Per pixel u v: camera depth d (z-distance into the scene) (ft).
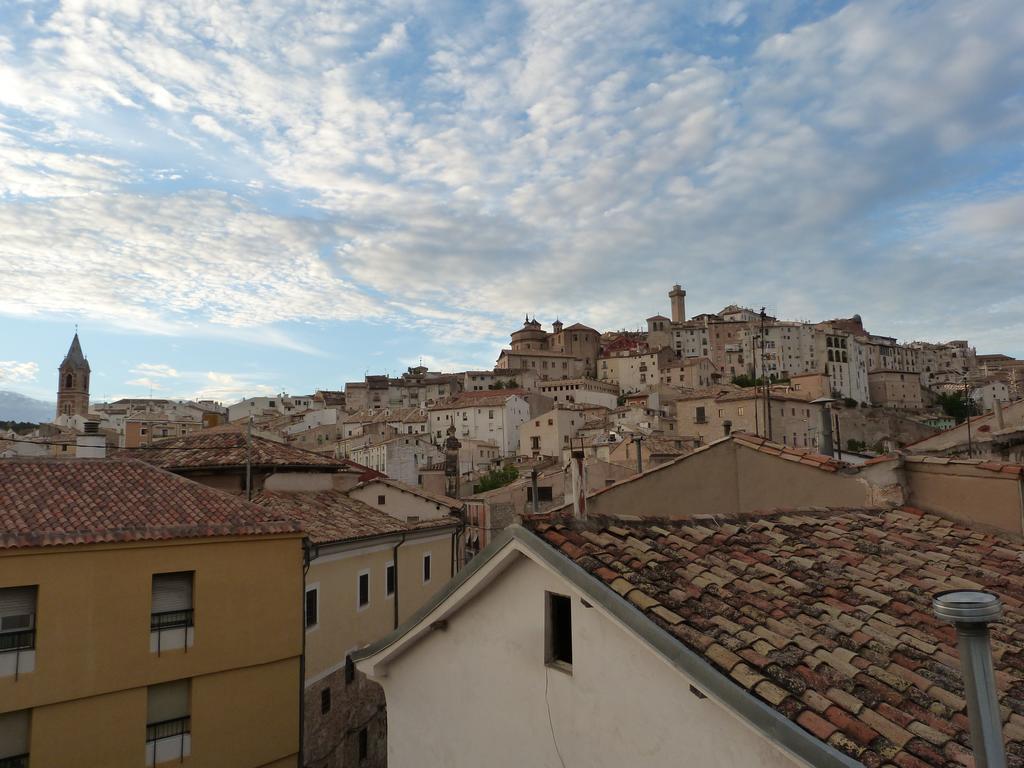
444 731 26.99
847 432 333.62
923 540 32.07
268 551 61.62
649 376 483.92
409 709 28.53
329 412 413.39
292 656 62.13
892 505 37.11
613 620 20.75
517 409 365.81
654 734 20.33
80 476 61.57
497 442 353.72
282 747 60.75
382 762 82.89
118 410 414.21
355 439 318.65
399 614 87.35
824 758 15.64
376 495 106.42
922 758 16.12
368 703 80.07
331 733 71.87
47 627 50.39
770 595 23.40
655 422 292.20
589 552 23.99
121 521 55.77
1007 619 24.39
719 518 30.63
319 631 70.90
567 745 22.68
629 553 24.64
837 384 457.68
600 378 517.14
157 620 55.72
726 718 18.72
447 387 494.59
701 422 238.68
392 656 28.86
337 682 73.56
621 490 45.06
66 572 51.52
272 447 91.66
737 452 42.37
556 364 505.25
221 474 83.71
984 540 32.89
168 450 90.63
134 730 53.31
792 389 306.55
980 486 34.94
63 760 50.21
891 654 20.59
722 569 25.04
